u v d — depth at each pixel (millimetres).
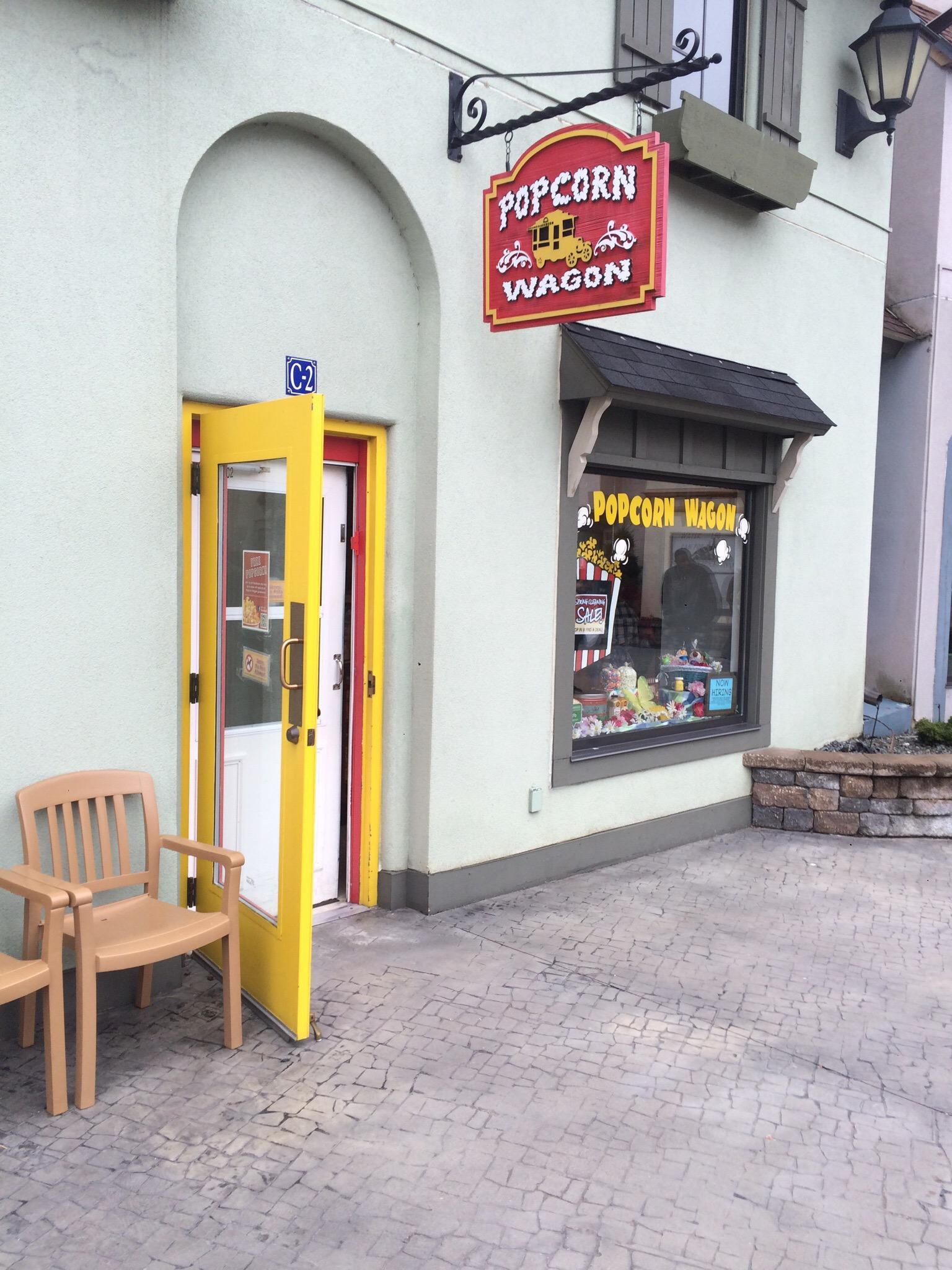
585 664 5965
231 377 4109
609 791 5914
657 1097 3404
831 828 6824
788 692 7359
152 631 3805
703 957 4598
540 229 4355
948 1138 3246
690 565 6605
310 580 3449
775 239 6797
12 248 3340
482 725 5121
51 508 3502
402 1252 2607
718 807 6723
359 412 4605
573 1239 2689
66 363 3498
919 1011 4133
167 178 3715
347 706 4977
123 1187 2803
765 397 6277
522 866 5418
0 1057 3461
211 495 3992
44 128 3383
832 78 7219
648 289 3975
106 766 3715
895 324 8828
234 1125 3115
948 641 9469
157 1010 3865
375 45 4363
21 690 3473
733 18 6484
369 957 4426
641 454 5820
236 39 3887
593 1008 4023
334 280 4453
